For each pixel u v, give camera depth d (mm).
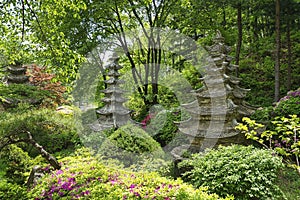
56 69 5574
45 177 5129
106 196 4176
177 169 5355
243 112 6246
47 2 5461
